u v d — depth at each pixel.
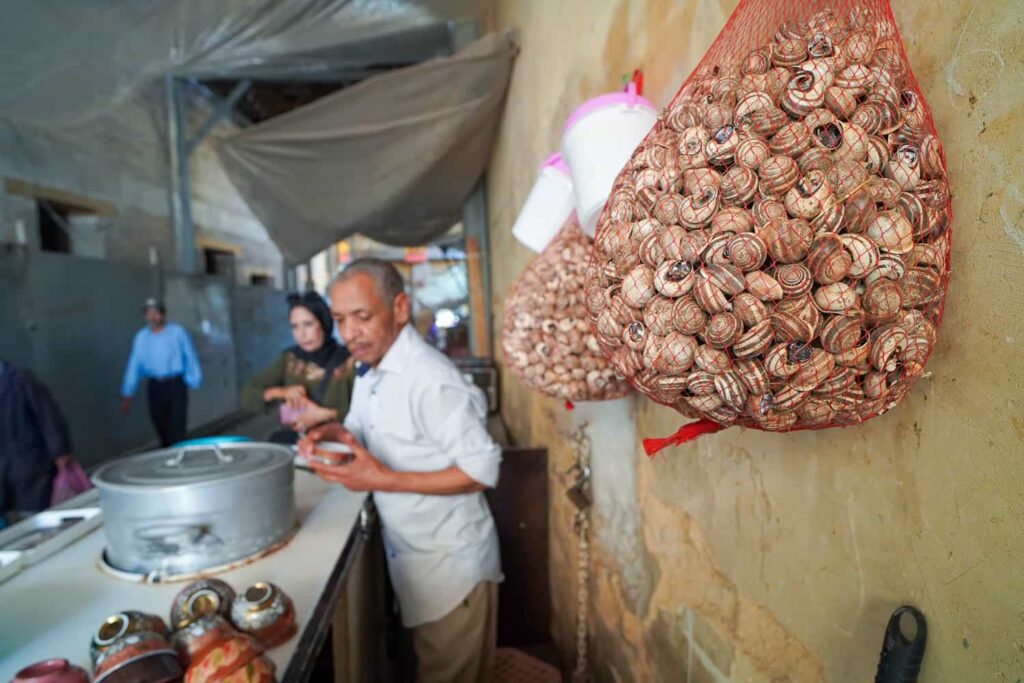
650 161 0.44
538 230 0.94
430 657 1.37
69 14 2.40
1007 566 0.35
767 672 0.64
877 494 0.47
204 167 7.46
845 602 0.51
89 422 4.60
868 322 0.35
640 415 1.03
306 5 2.61
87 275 4.64
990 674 0.37
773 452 0.62
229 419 7.00
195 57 2.93
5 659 0.68
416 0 2.69
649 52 0.90
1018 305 0.35
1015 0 0.35
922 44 0.42
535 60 1.83
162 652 0.58
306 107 2.47
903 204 0.35
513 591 1.90
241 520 0.93
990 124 0.36
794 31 0.41
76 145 4.88
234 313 7.29
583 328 0.78
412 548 1.34
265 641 0.70
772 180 0.36
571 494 1.37
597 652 1.37
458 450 1.26
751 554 0.67
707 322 0.37
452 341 5.48
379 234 4.65
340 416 2.19
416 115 2.50
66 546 1.01
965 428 0.38
